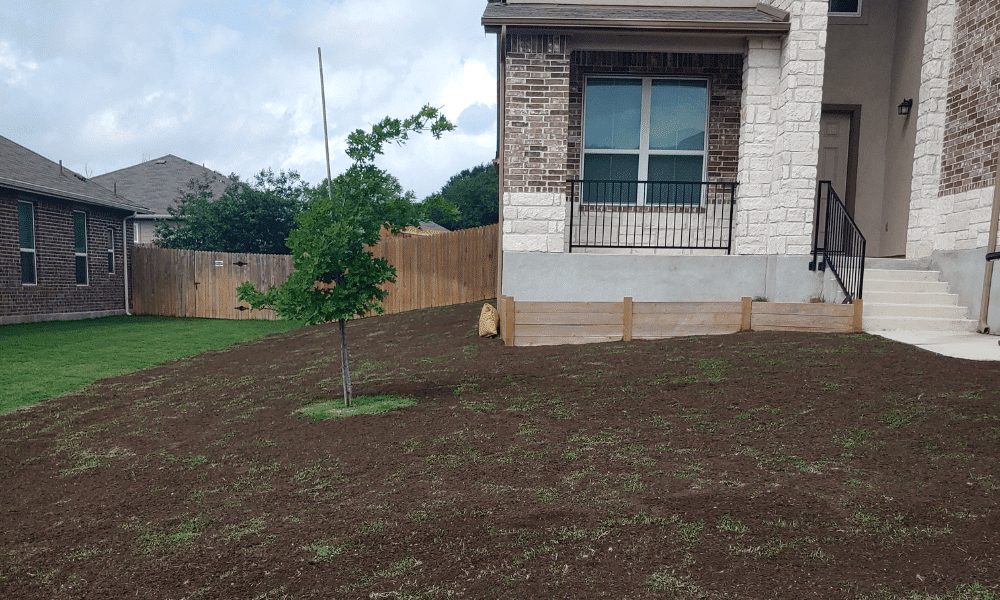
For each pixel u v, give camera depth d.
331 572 3.18
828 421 4.99
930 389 5.52
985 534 3.16
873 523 3.35
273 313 19.09
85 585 3.25
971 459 4.11
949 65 9.62
